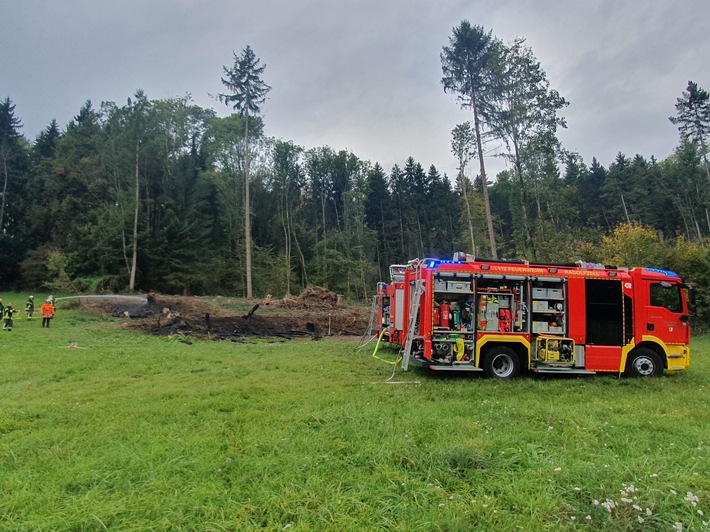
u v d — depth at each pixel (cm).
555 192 2853
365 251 6078
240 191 5000
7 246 4478
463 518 351
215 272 4344
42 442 533
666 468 456
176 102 4516
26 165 5197
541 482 421
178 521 345
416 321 1089
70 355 1277
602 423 624
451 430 579
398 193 7156
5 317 2084
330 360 1269
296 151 5578
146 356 1295
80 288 3594
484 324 1048
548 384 968
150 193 4281
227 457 474
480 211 4391
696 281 2248
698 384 986
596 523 351
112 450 497
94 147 4847
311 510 363
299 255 5453
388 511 365
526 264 1079
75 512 352
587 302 1062
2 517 350
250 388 862
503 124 2805
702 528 340
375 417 638
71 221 4353
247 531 331
